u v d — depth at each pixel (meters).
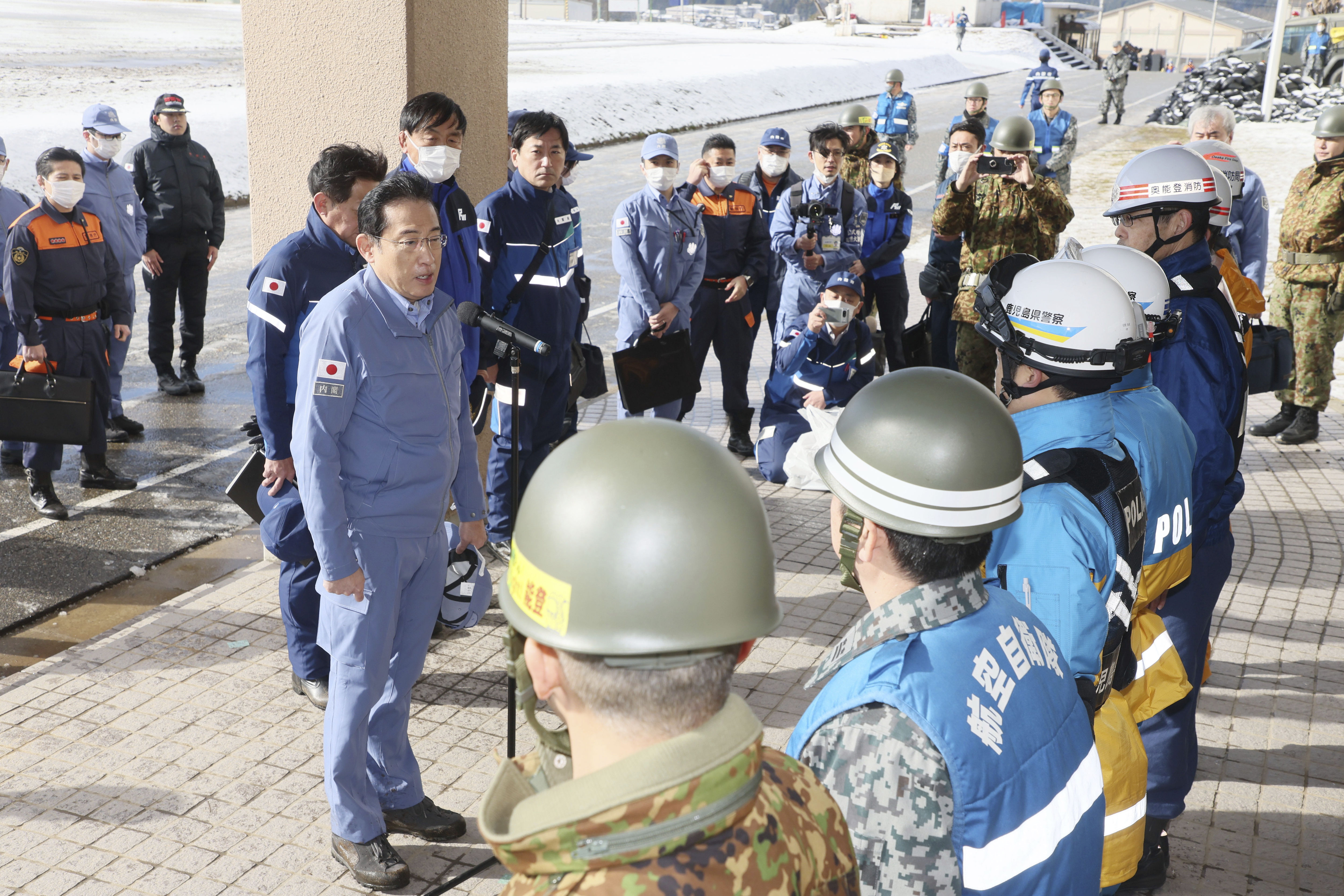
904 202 7.69
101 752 3.72
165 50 37.44
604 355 9.50
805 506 6.28
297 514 3.79
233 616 4.78
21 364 5.81
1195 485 2.96
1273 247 13.70
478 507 3.59
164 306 8.12
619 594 1.05
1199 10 88.81
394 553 3.10
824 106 38.66
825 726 1.50
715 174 6.73
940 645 1.52
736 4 172.12
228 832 3.34
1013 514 1.60
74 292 6.11
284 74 4.80
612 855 0.99
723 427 7.55
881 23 78.69
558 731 1.22
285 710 4.04
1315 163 7.01
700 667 1.07
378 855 3.13
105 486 6.46
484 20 5.13
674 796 0.99
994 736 1.46
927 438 1.55
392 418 3.06
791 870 1.08
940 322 6.72
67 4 62.12
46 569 5.32
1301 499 6.42
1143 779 2.14
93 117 7.09
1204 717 4.09
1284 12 27.36
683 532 1.07
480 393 4.89
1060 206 6.37
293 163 4.89
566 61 42.72
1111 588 2.01
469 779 3.66
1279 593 5.19
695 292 6.43
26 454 5.90
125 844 3.26
